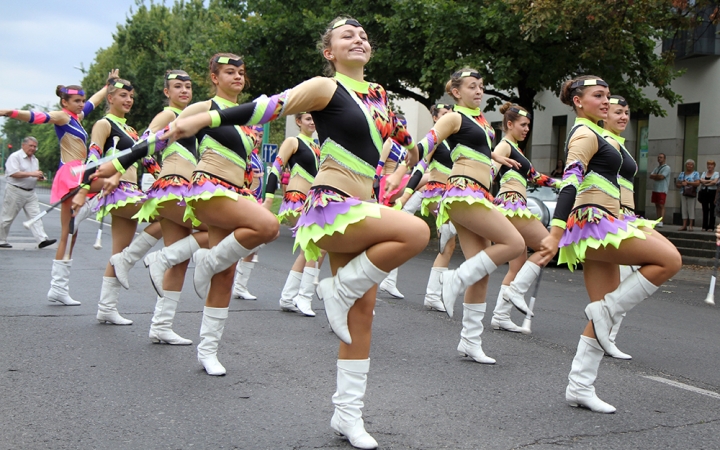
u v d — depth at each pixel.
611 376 5.41
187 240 5.74
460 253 15.52
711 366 5.88
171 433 3.83
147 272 10.14
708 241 15.51
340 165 3.80
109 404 4.29
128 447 3.60
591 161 4.74
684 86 19.34
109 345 5.77
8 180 12.59
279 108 3.59
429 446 3.76
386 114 4.00
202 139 5.13
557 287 10.50
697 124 19.44
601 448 3.79
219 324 5.04
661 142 20.03
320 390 4.70
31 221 5.44
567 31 14.45
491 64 15.47
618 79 15.62
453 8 14.96
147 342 5.93
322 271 11.30
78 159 7.41
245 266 8.34
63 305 7.36
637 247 4.43
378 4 17.61
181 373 5.03
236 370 5.15
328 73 4.34
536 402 4.61
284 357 5.56
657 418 4.36
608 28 14.02
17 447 3.56
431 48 15.47
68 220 7.27
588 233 4.61
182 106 6.12
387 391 4.76
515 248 5.53
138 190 6.41
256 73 19.28
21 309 7.06
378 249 3.61
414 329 6.89
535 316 7.95
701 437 4.02
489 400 4.62
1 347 5.53
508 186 7.15
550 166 22.95
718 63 18.48
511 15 14.47
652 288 4.39
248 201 4.91
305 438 3.81
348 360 3.73
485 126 5.86
